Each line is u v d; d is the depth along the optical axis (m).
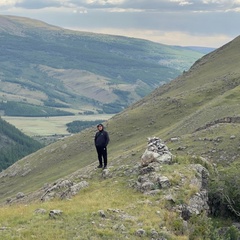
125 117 121.00
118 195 27.36
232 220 30.77
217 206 31.16
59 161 119.38
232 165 39.97
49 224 21.12
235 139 52.66
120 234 20.33
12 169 131.62
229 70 132.75
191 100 114.06
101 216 22.52
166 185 27.38
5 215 24.36
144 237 20.42
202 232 23.70
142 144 87.75
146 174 30.20
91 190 30.39
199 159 34.47
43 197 33.62
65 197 30.58
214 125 62.56
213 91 114.56
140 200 25.69
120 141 108.94
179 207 24.88
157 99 129.25
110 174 33.44
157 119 112.00
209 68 150.00
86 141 123.75
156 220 22.36
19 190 105.81
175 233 22.14
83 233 19.95
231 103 80.56
